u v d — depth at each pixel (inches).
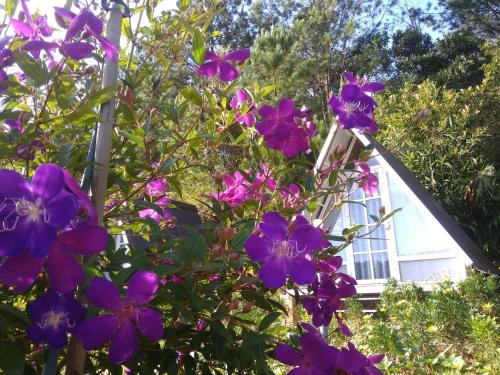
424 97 267.0
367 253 162.9
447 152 237.6
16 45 21.9
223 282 23.9
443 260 149.2
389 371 75.6
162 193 32.4
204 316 22.5
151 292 18.3
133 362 22.2
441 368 77.2
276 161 32.2
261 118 31.8
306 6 423.5
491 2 424.2
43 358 21.5
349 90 29.6
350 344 24.5
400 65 456.4
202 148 31.5
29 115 22.1
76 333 17.4
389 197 158.2
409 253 154.7
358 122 29.2
